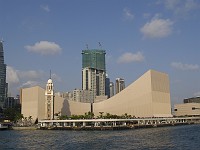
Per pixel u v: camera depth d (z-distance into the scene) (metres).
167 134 168.62
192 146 110.19
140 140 134.75
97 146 115.62
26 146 120.50
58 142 134.25
